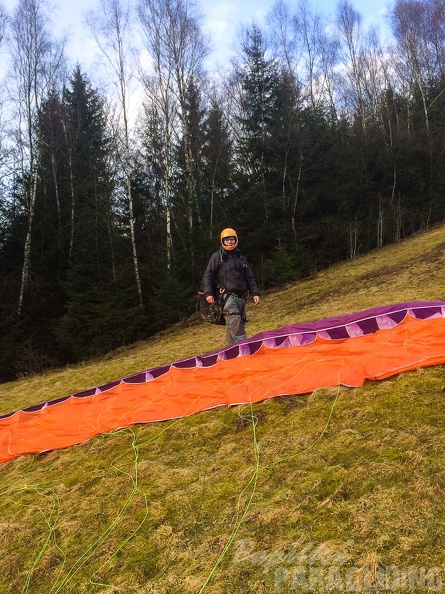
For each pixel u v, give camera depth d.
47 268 19.48
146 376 5.55
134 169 23.22
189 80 20.16
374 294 10.58
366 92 32.69
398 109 31.97
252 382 4.22
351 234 22.67
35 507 2.99
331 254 22.89
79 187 21.14
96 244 19.59
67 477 3.39
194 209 20.55
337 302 10.95
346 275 15.38
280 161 23.59
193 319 15.45
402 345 4.19
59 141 22.95
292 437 3.08
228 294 5.70
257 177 23.62
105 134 24.55
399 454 2.53
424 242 17.73
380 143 27.09
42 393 7.76
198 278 19.00
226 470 2.85
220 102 24.19
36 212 20.36
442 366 3.64
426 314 5.08
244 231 22.28
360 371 3.84
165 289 16.84
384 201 24.80
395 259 15.76
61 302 19.09
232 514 2.39
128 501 2.75
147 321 16.98
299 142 23.19
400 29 32.06
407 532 1.95
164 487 2.81
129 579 2.11
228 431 3.52
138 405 4.55
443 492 2.13
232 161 23.69
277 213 23.05
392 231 23.55
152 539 2.36
